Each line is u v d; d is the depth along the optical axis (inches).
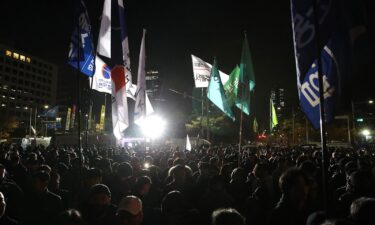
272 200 265.6
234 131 2598.4
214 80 635.5
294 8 205.0
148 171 324.5
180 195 197.6
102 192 212.4
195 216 200.7
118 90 397.7
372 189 221.1
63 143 1679.4
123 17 429.1
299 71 198.4
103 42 423.2
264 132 2578.7
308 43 196.5
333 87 194.5
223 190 255.4
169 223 194.2
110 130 2447.1
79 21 360.5
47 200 239.3
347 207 210.7
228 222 123.6
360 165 323.0
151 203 255.1
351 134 1930.4
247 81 554.3
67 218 152.0
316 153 534.0
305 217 177.2
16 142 2079.2
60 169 355.9
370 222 129.3
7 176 335.0
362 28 179.2
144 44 503.2
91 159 575.2
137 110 488.7
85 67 370.3
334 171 353.1
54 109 2417.6
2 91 5841.5
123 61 403.9
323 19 189.9
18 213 236.8
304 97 203.0
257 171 266.2
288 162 337.4
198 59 835.4
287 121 2469.2
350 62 183.8
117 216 180.1
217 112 2445.9
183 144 1675.7
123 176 298.8
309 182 179.3
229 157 503.5
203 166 295.1
